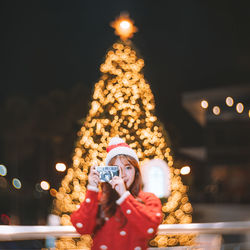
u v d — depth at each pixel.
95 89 5.08
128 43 5.10
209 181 22.03
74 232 2.22
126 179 2.00
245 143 19.00
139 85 5.02
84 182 5.12
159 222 1.87
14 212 13.95
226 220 13.10
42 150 21.17
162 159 4.95
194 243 2.35
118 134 4.90
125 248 1.92
